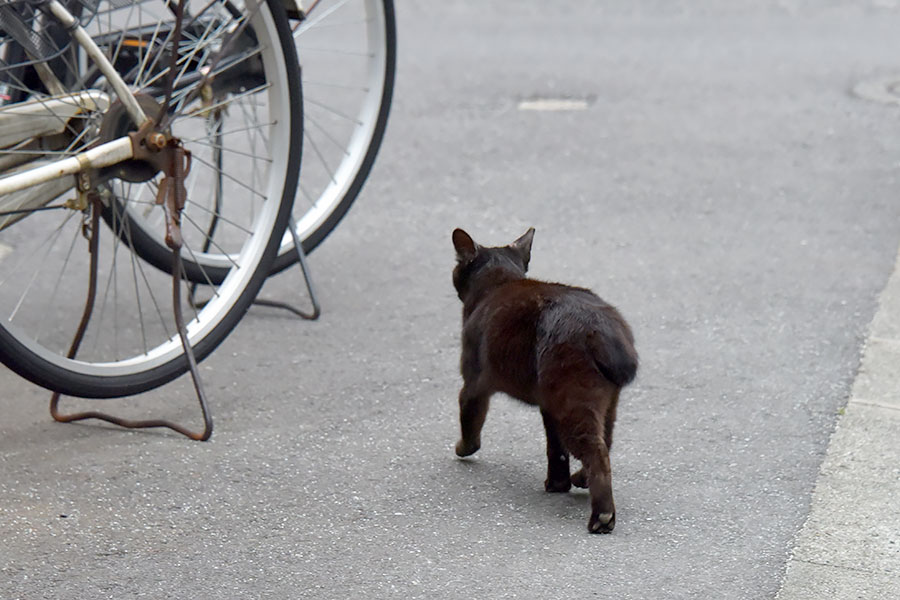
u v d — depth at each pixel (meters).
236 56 12.66
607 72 24.98
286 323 14.16
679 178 19.00
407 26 28.83
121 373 11.38
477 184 18.92
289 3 13.15
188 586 8.93
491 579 8.98
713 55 26.17
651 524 9.77
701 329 13.76
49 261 15.89
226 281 12.50
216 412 11.95
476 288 10.97
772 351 13.19
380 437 11.41
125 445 11.20
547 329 9.68
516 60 25.95
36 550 9.40
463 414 10.67
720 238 16.55
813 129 21.27
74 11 11.43
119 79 10.96
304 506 10.12
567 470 10.27
